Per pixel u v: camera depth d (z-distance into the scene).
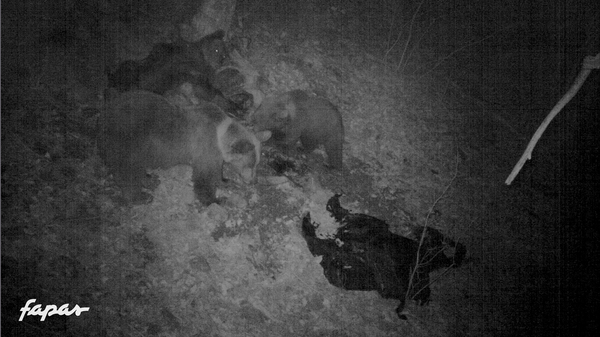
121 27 4.61
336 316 4.39
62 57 4.37
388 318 4.54
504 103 6.23
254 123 4.79
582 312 5.10
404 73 5.93
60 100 4.25
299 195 4.76
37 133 4.06
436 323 4.66
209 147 4.36
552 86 6.44
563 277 5.27
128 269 3.92
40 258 3.70
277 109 4.82
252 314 4.14
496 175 5.73
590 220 5.68
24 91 4.17
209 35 4.77
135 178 4.17
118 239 3.99
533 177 5.86
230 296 4.14
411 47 6.07
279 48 5.28
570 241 5.51
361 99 5.51
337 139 5.06
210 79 4.73
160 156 4.23
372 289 4.59
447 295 4.82
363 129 5.37
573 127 6.23
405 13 6.16
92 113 4.30
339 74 5.52
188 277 4.06
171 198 4.27
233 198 4.50
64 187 3.97
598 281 5.31
